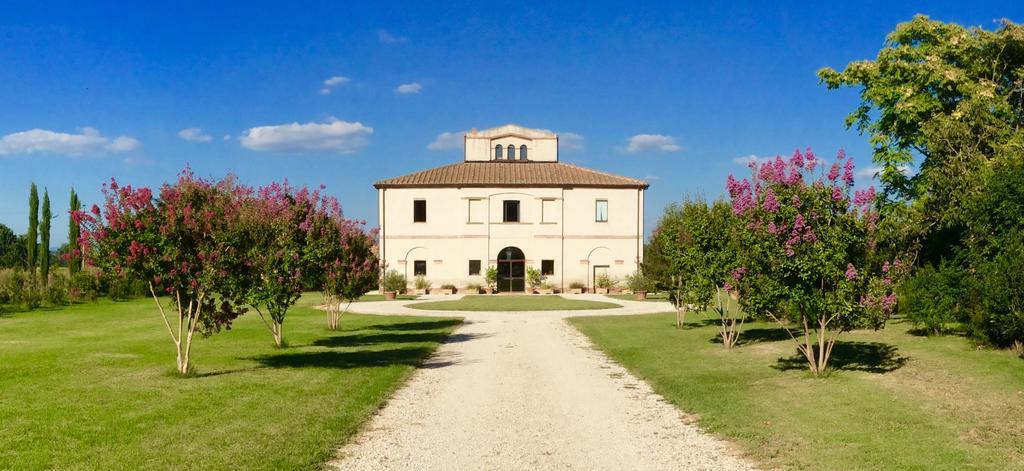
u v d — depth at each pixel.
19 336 21.70
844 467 7.63
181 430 9.20
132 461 7.77
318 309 35.81
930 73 26.48
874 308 12.70
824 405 10.85
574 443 8.87
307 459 7.95
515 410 10.94
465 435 9.30
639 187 54.75
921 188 25.58
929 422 9.56
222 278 13.44
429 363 16.52
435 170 57.47
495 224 54.28
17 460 7.76
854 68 29.84
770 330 22.70
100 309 34.25
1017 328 14.43
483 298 45.78
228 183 14.86
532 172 56.84
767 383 13.05
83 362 15.61
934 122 22.36
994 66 26.12
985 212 17.09
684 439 9.02
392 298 46.62
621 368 15.52
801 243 12.92
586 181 54.91
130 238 12.94
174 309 15.05
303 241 19.05
